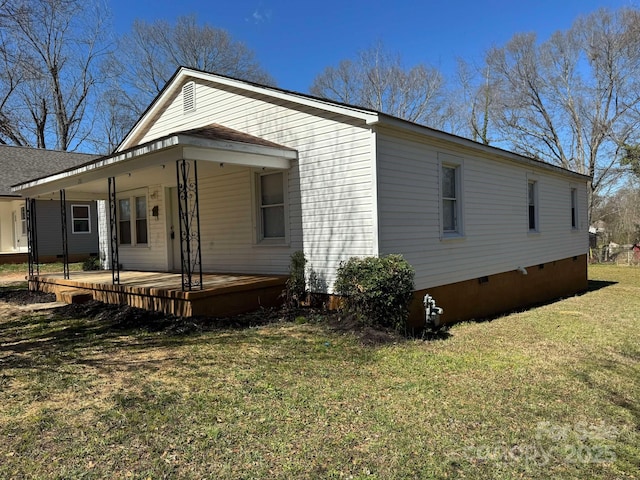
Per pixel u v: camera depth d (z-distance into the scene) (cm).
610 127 2464
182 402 379
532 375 479
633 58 2348
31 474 271
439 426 346
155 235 1081
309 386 421
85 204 2022
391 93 3353
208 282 753
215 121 919
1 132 1612
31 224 1145
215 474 272
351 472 278
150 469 277
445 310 793
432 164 767
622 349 607
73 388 412
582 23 2484
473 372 482
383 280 602
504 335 688
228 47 3281
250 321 672
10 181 1834
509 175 1016
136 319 680
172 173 876
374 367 486
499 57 2728
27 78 1284
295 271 754
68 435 320
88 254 2027
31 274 1091
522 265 1063
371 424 346
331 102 697
